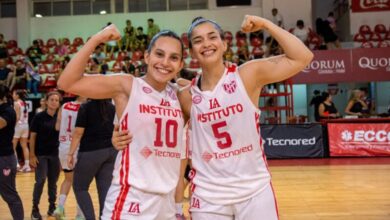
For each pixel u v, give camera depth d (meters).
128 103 2.15
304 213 4.81
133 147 2.15
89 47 2.08
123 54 14.71
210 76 2.25
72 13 17.33
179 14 16.81
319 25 14.59
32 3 17.28
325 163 8.88
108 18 17.03
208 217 2.20
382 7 15.43
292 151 9.78
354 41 14.94
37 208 4.84
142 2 17.17
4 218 4.91
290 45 2.13
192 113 2.24
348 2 15.79
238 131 2.17
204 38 2.20
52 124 4.89
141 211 2.11
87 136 3.82
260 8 16.53
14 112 3.86
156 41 2.20
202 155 2.22
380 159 9.28
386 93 14.67
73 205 5.51
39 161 4.88
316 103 11.80
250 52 14.28
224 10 16.70
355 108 10.78
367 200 5.40
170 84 2.37
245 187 2.17
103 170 3.89
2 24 17.12
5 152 3.81
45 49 15.98
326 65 12.70
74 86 2.09
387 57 12.68
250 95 2.24
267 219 2.16
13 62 15.07
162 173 2.18
